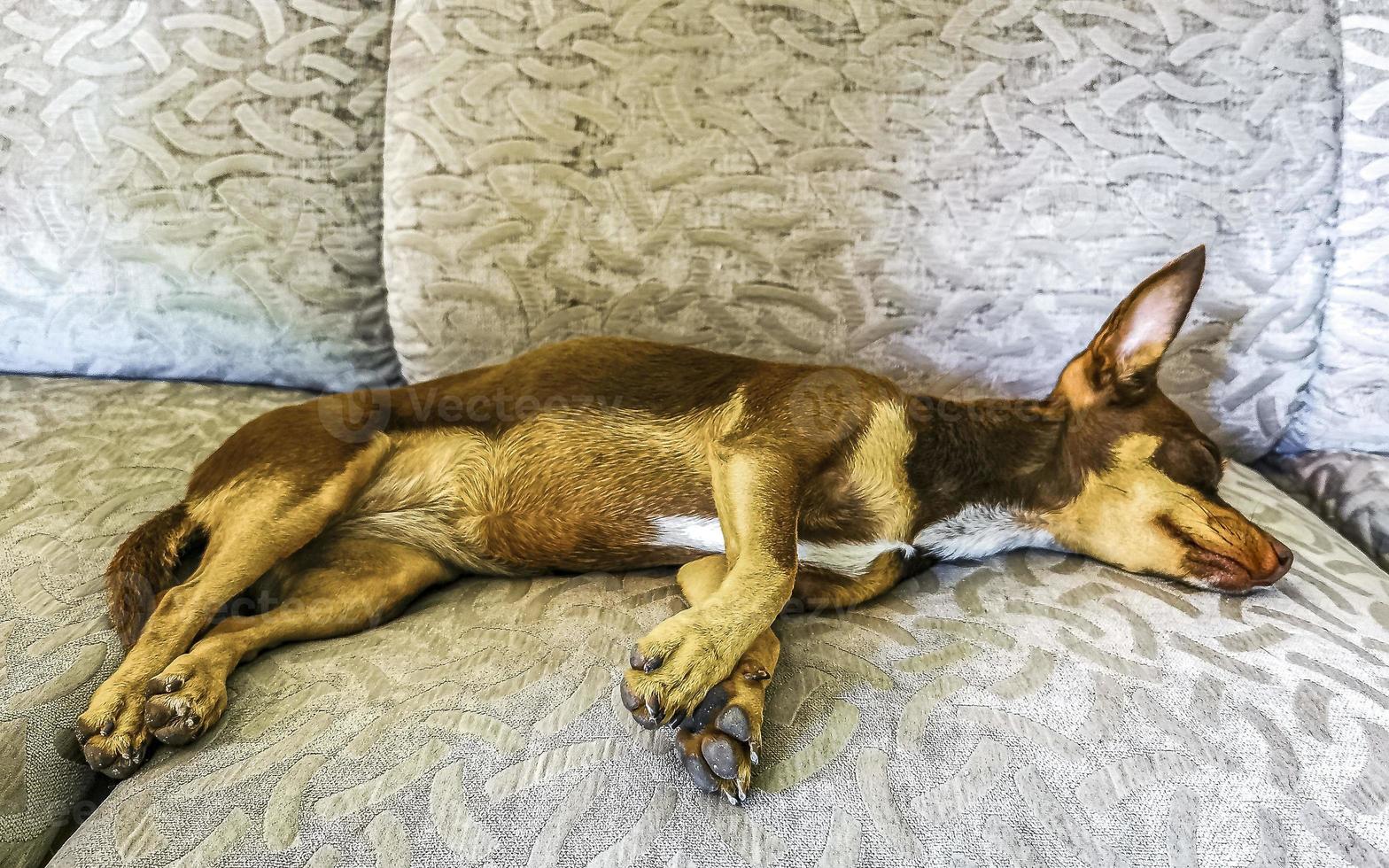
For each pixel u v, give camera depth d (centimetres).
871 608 120
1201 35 142
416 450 131
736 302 149
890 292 148
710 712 89
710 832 79
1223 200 144
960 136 142
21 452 136
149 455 141
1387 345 153
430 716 91
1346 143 147
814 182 144
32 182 155
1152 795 81
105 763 88
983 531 134
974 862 76
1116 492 129
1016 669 98
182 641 102
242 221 155
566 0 141
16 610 104
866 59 142
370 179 157
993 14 142
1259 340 152
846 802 81
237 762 86
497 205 145
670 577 130
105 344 164
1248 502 143
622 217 145
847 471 125
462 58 142
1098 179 143
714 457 126
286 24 150
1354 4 146
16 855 86
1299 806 80
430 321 152
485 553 133
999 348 151
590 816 79
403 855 76
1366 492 153
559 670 98
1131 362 129
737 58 142
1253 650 102
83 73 152
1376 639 108
